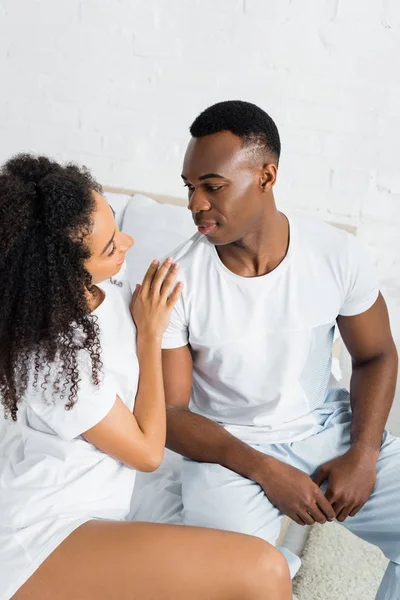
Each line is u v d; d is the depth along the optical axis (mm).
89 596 1128
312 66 1981
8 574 1132
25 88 2234
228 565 1120
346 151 2035
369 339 1504
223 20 2006
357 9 1900
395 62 1921
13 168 1155
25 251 1114
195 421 1434
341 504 1377
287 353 1429
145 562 1120
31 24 2162
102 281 1253
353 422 1476
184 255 1450
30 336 1133
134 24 2080
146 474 1553
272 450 1461
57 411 1192
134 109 2166
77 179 1141
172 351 1435
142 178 2232
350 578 1741
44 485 1210
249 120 1304
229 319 1412
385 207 2057
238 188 1300
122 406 1229
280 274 1414
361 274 1445
